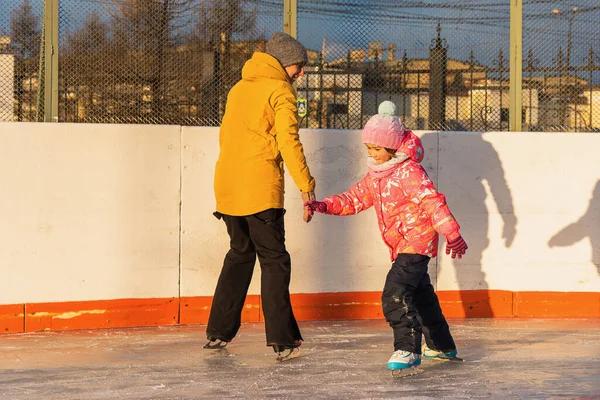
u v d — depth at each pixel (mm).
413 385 4160
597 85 6836
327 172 6387
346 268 6414
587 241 6559
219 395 3932
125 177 5965
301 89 6590
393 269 4449
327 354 5020
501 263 6543
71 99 6234
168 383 4191
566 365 4668
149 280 6039
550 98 6836
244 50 6516
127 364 4691
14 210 5750
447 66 6746
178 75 6422
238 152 4824
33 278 5797
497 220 6535
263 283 4840
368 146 4504
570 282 6555
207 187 6137
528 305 6547
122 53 6328
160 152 6039
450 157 6492
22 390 4031
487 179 6531
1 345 5297
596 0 6855
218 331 5145
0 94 6113
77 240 5875
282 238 4871
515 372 4480
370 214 6445
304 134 6348
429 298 4711
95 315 5922
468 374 4422
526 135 6551
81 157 5875
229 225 4992
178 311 6102
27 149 5773
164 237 6059
